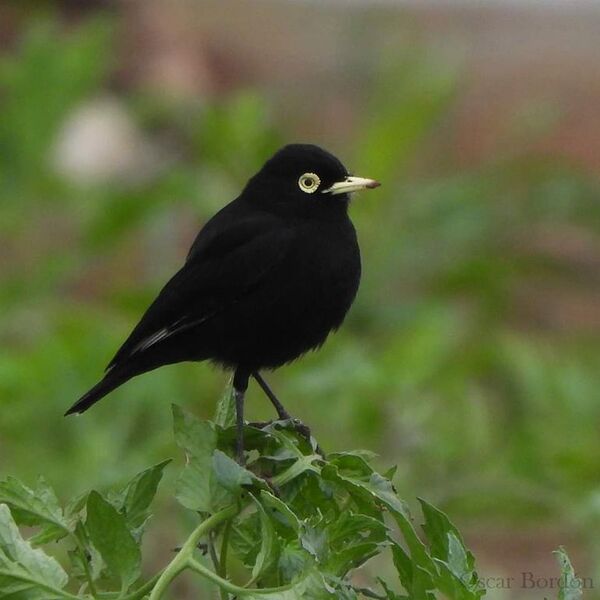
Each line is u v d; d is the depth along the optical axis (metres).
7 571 5.84
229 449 6.61
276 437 6.48
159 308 8.98
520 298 18.02
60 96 19.17
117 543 5.82
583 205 17.98
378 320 15.66
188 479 6.12
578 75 25.81
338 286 9.03
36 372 12.38
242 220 9.05
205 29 26.80
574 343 16.58
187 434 6.18
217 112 17.05
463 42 27.12
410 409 12.21
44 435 12.29
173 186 16.58
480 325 16.12
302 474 6.34
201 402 12.60
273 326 8.97
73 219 18.83
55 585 5.86
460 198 17.09
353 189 9.08
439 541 6.03
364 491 6.09
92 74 19.31
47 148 19.11
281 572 5.87
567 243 19.41
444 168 20.59
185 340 9.05
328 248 9.00
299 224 9.03
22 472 11.73
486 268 16.84
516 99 24.39
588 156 21.98
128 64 23.00
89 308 15.27
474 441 12.38
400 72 17.00
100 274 17.89
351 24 26.77
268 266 8.91
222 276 8.91
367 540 5.98
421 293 16.69
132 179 20.03
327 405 12.31
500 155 19.27
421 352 12.60
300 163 9.11
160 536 10.90
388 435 12.04
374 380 12.32
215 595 7.95
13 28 24.38
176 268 17.05
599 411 13.82
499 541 12.78
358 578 10.16
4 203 18.91
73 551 6.08
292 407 12.43
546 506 11.45
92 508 5.79
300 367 13.45
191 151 20.59
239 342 8.99
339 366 12.45
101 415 12.31
